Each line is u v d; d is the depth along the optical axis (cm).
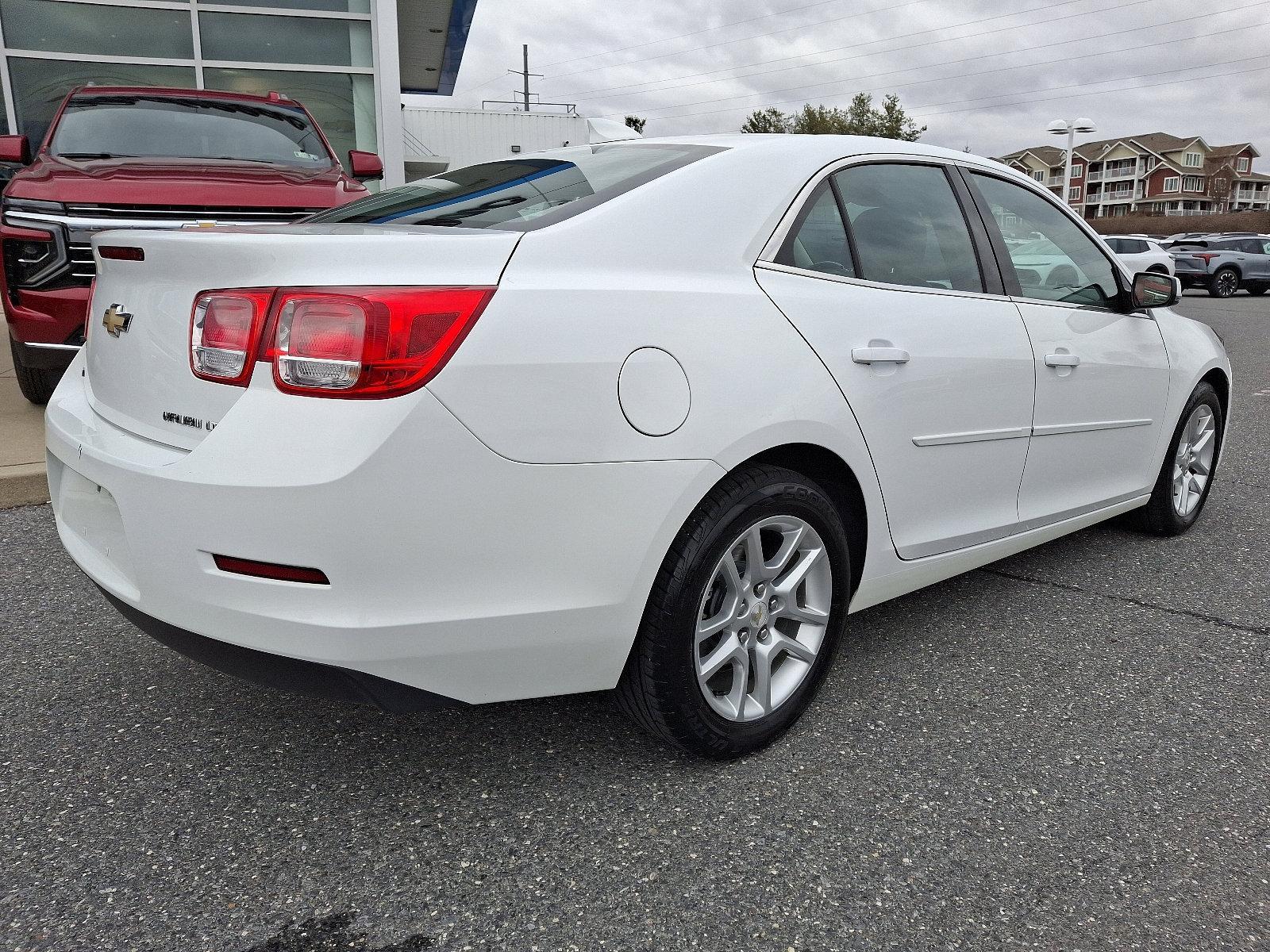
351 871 178
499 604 175
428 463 163
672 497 188
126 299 198
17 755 216
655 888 175
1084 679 265
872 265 243
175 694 246
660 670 196
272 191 496
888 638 292
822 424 213
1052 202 321
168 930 162
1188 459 393
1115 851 188
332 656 165
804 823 195
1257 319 1587
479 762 216
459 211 212
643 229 199
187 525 168
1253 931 167
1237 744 231
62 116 571
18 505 396
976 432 263
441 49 1742
